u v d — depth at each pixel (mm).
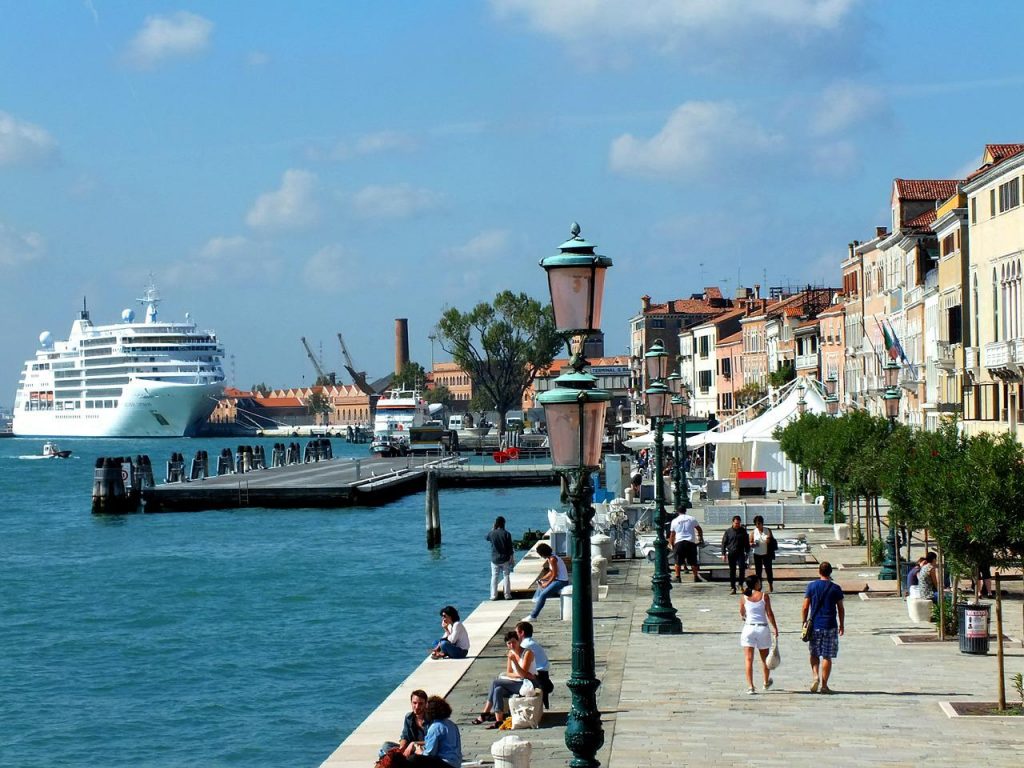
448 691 33344
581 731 19938
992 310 82562
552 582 44344
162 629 61688
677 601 47594
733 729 27641
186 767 37844
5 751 39875
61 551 96250
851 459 61438
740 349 194500
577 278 18859
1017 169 77500
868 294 127812
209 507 125562
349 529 106938
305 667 51312
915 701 30031
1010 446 29734
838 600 31062
